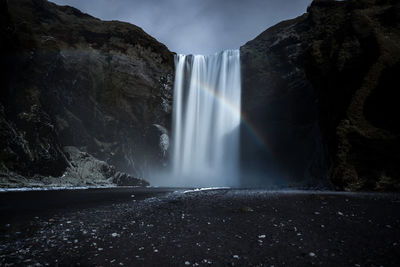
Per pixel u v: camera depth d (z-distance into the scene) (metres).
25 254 4.11
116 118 42.03
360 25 19.84
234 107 49.78
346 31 20.92
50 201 11.31
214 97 52.22
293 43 42.06
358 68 18.84
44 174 23.91
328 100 21.83
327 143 21.97
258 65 46.41
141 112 46.53
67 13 45.06
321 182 28.06
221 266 3.56
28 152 22.66
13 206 9.45
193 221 6.50
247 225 5.84
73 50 38.84
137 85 46.41
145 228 5.89
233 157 50.56
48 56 30.62
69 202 11.11
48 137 25.97
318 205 8.19
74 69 36.97
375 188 14.78
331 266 3.43
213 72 52.94
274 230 5.34
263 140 47.94
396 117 15.57
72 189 20.11
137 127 45.53
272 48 45.06
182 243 4.67
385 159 15.35
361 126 16.48
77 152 30.95
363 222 5.77
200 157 52.19
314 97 37.94
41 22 37.50
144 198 13.11
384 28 19.05
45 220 6.86
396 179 14.48
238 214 7.16
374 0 25.38
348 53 19.70
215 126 51.84
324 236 4.81
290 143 44.12
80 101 36.19
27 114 24.50
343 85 19.91
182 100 54.47
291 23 50.06
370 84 16.94
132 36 48.34
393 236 4.66
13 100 24.12
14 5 35.44
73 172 27.66
